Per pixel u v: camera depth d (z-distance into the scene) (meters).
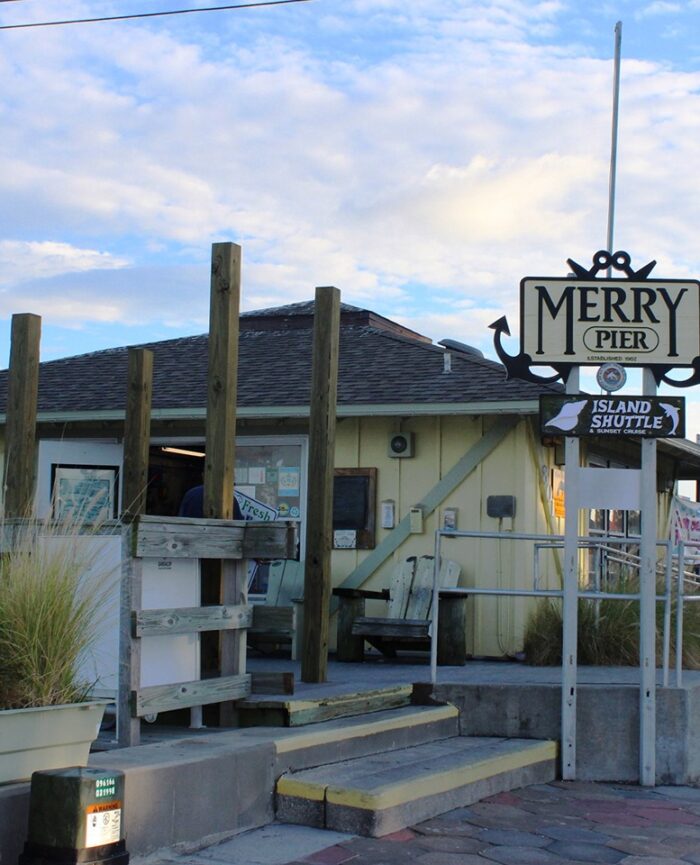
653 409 8.02
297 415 10.83
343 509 11.03
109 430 12.02
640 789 7.88
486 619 10.41
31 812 4.67
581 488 8.13
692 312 8.17
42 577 5.27
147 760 5.42
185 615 6.20
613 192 8.94
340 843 5.72
